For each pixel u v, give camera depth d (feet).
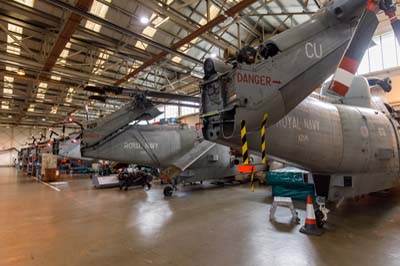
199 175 24.12
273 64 7.35
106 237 10.58
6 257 8.62
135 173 26.63
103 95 18.61
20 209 16.37
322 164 11.03
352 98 14.73
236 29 26.43
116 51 25.86
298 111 10.18
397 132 14.71
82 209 16.16
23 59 23.36
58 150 34.24
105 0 19.52
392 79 26.30
